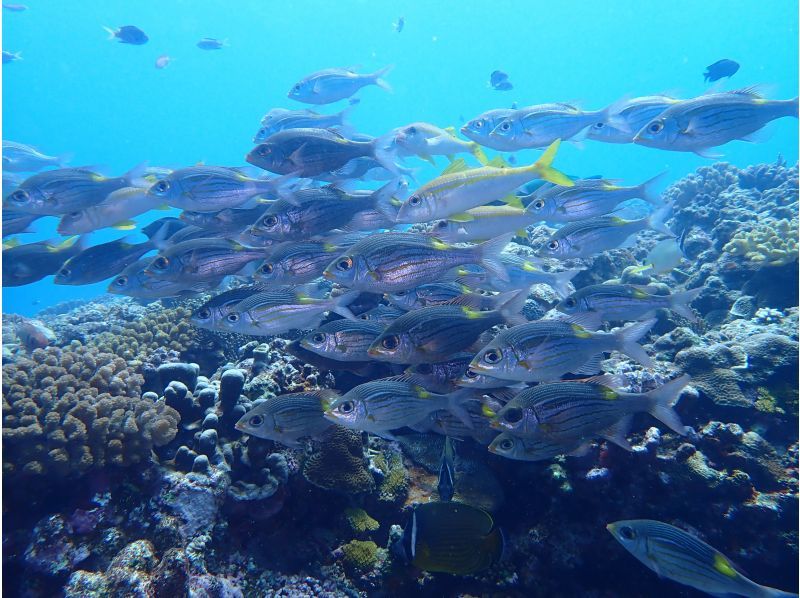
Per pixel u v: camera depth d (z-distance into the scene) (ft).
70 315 5.55
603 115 3.16
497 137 3.28
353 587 2.24
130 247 3.29
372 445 2.69
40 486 2.09
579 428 2.02
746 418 2.43
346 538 2.37
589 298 2.71
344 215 2.96
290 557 2.28
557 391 2.02
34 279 3.30
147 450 2.19
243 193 2.98
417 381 2.32
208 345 3.24
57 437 2.07
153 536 2.06
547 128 3.23
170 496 2.13
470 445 2.59
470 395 2.28
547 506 2.31
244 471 2.30
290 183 3.05
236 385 2.40
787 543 2.11
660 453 2.26
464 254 2.49
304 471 2.37
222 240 2.89
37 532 2.02
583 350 2.17
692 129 2.66
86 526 2.06
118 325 4.07
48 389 2.24
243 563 2.17
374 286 2.43
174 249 2.83
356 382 2.82
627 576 2.19
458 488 2.43
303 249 2.72
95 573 1.95
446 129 3.90
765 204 4.81
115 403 2.26
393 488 2.52
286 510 2.35
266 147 2.91
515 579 2.24
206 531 2.11
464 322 2.29
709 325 3.52
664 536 1.87
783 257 3.34
